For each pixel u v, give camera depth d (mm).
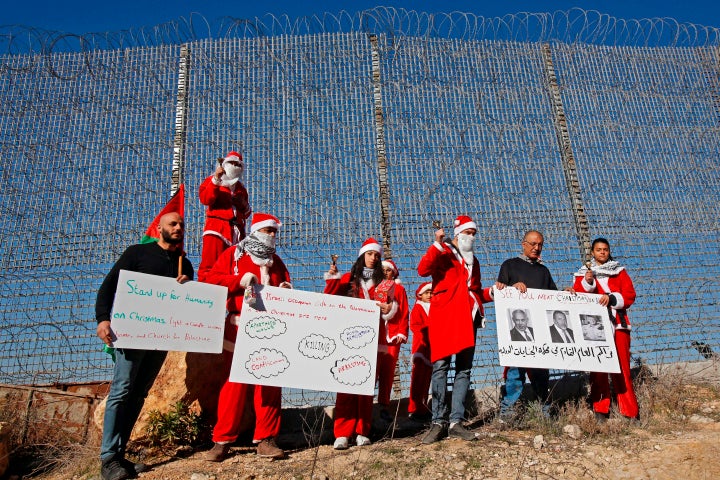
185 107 7715
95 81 7844
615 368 5875
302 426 6379
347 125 7641
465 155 7605
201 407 5859
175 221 5434
